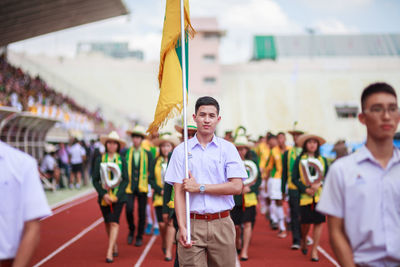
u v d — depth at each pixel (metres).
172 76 4.37
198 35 74.12
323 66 88.38
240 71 87.25
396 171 2.47
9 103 15.18
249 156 7.28
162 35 4.47
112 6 18.34
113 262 6.97
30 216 2.37
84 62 82.56
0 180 2.34
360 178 2.48
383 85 2.52
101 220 11.20
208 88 73.62
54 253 7.60
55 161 17.41
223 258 3.69
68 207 13.55
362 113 2.59
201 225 3.66
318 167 6.93
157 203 7.52
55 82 65.56
